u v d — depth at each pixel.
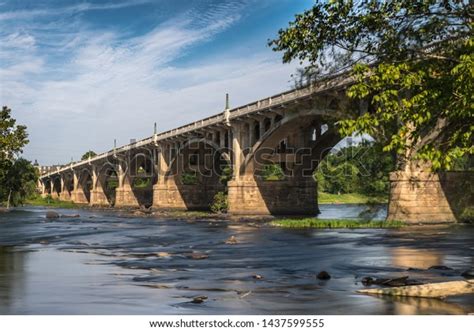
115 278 19.02
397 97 13.16
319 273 18.77
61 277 19.33
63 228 54.97
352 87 13.21
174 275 19.81
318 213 79.50
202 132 88.81
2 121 80.44
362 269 21.16
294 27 13.88
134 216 84.94
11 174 113.81
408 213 46.09
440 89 12.16
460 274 18.72
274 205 78.06
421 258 24.58
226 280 18.45
